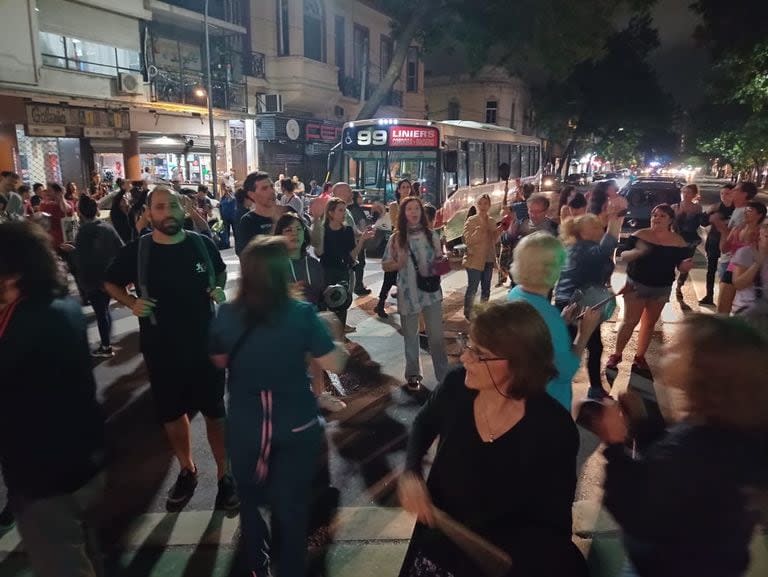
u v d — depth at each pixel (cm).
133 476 405
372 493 379
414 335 538
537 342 178
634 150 6397
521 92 5031
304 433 252
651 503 157
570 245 473
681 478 153
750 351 155
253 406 247
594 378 509
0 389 207
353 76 2841
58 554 218
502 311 183
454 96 4872
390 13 3000
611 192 595
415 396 537
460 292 990
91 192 1530
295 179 1155
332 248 612
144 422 491
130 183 1254
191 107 2023
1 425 211
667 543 154
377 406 516
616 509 173
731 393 154
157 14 1941
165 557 317
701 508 150
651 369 591
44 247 215
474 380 184
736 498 150
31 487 214
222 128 2256
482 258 761
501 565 174
